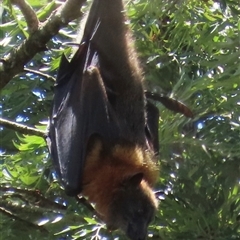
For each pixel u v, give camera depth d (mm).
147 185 10414
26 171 12852
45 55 14148
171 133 12641
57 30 9602
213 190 13375
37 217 12633
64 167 10141
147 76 13336
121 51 10234
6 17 12312
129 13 12711
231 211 13328
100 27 10062
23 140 12461
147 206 10156
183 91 12656
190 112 10586
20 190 11195
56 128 10469
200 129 13328
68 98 10477
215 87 12852
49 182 12992
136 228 9938
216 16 13227
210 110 13266
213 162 13305
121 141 10305
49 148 10445
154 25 13586
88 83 10141
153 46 13391
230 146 12938
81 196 10719
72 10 9469
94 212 10492
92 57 10188
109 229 10344
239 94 12938
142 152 10500
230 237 12852
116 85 10328
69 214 12562
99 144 10258
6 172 12891
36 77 14359
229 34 13180
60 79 10688
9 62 9797
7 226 12711
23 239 12711
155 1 12781
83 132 10172
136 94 10445
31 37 9656
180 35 13430
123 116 10375
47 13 11352
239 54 12789
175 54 13477
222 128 13227
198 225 12930
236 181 13273
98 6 10062
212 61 13250
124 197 10148
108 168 10234
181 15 13148
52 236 12742
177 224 12977
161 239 12828
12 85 14383
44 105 14766
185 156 13227
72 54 11617
